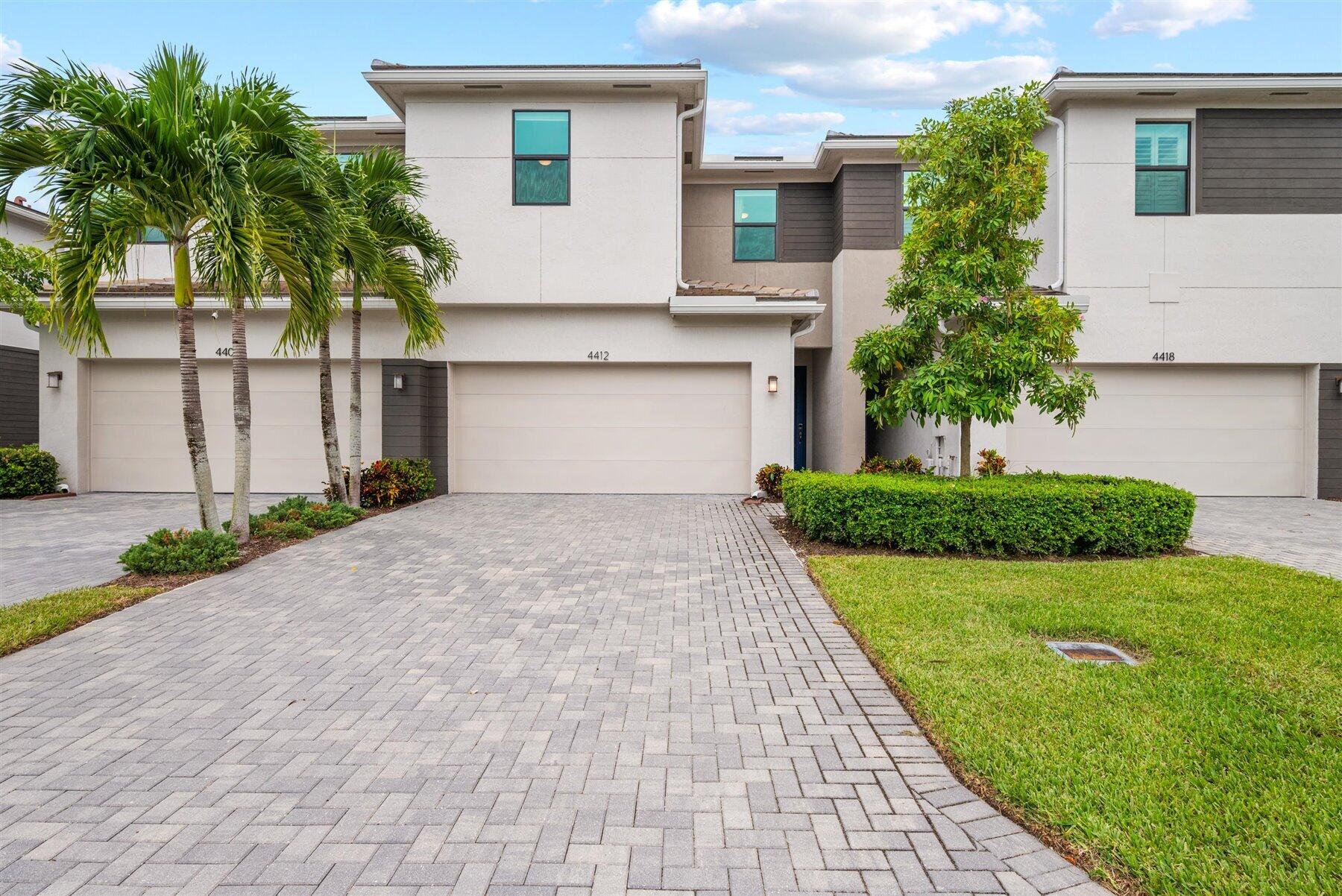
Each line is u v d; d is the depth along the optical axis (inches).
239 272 267.1
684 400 522.3
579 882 97.3
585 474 523.5
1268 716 140.3
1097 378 518.9
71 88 245.1
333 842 106.6
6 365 585.0
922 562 281.6
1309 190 507.5
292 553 310.0
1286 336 508.7
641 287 497.7
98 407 522.9
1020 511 291.3
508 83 479.8
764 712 151.9
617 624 213.8
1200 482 518.9
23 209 607.5
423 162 494.6
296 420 517.0
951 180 327.3
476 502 474.0
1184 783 116.3
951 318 342.6
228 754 134.1
